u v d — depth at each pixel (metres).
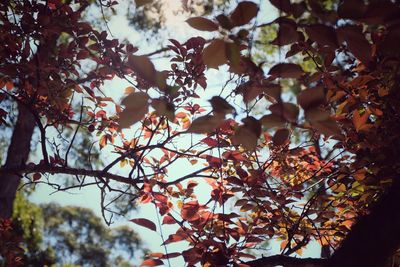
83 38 3.35
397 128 2.71
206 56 1.71
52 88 3.39
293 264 2.59
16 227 10.11
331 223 3.28
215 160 2.91
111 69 3.30
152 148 3.31
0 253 4.07
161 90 1.67
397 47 1.65
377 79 2.51
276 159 3.35
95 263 15.84
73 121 3.70
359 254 2.23
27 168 3.49
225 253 2.50
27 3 3.27
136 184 3.35
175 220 2.52
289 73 1.72
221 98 1.69
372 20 1.61
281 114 1.72
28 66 3.18
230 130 2.98
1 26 3.17
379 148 2.78
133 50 3.32
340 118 2.66
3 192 8.20
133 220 2.37
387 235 2.20
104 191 3.35
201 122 1.69
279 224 3.33
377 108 2.61
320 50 2.36
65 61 3.41
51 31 3.19
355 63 2.77
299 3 1.69
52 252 11.23
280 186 3.46
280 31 1.71
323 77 2.50
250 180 2.95
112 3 3.84
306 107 1.68
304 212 3.22
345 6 1.60
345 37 1.67
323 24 1.67
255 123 1.72
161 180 3.66
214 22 1.69
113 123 3.74
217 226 2.58
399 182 2.25
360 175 2.92
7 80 3.34
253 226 3.04
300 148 3.21
